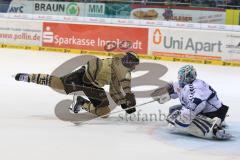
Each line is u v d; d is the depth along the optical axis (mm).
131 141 5887
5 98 8352
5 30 17281
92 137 5988
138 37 15859
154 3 17719
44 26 16828
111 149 5492
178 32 15430
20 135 5906
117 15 18062
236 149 5703
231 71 13711
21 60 14055
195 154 5434
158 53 15719
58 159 5012
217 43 15094
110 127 6559
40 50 16922
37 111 7414
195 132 6160
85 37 16422
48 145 5523
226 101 9109
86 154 5250
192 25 15336
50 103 8055
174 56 15547
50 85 6828
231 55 15008
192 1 17828
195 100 5859
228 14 16906
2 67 12469
